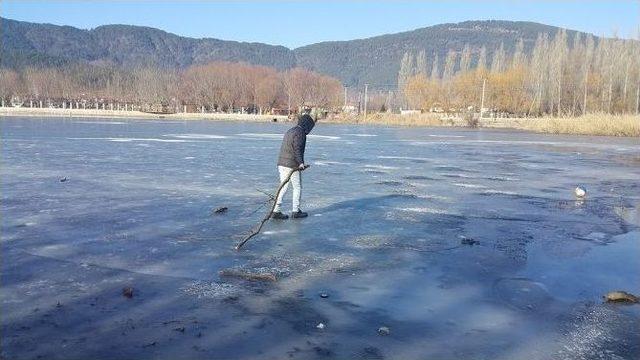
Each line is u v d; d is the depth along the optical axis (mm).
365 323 4758
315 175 15500
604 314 5172
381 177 15289
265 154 21109
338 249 7230
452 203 11203
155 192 11594
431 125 73625
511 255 7184
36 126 41062
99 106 108750
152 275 5922
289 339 4379
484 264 6723
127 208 9727
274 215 9148
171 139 29266
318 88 104438
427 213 10008
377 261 6703
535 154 25234
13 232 7715
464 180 15117
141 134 33438
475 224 9141
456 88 94312
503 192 12984
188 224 8523
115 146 23641
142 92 106312
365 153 23766
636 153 26562
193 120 71312
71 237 7508
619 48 72625
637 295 5730
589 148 29875
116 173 14648
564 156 24469
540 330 4738
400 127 64500
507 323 4875
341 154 23047
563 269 6637
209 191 11891
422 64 121562
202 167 16484
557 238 8273
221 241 7496
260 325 4641
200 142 27422
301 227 8555
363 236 8016
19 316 4695
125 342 4238
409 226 8805
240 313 4898
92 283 5605
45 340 4238
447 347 4328
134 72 131500
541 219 9766
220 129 44594
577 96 76312
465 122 72375
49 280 5664
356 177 15180
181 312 4883
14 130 35031
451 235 8242
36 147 22406
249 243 7422
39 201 10250
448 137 40312
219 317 4789
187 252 6879
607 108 70688
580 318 5051
